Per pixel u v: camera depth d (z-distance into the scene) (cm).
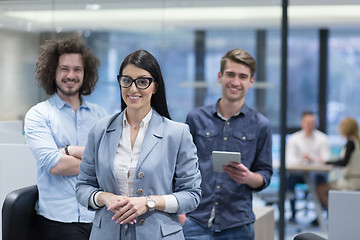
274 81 477
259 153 244
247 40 477
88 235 250
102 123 186
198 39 480
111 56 482
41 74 255
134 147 178
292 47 649
